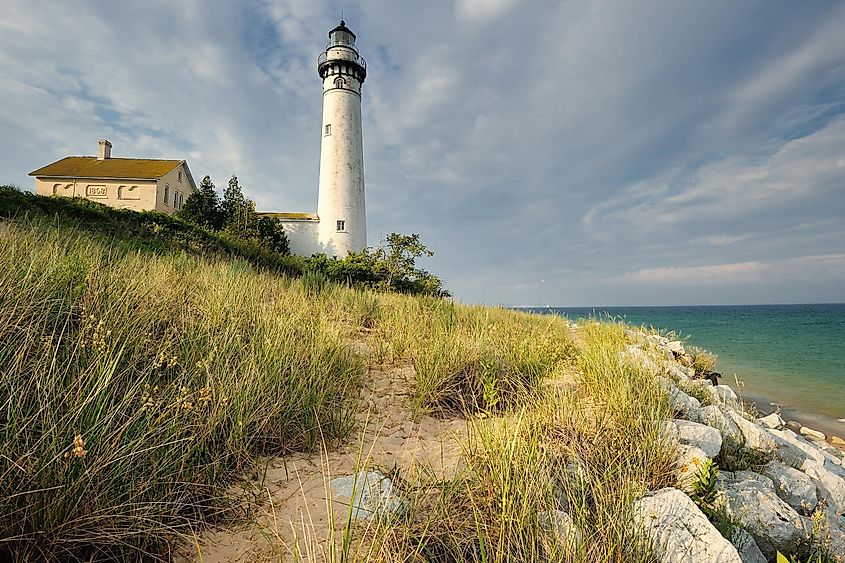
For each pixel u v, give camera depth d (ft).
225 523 9.08
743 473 13.98
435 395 16.72
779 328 136.87
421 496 9.75
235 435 11.08
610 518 8.42
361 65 105.09
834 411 39.19
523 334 26.20
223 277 24.68
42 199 45.21
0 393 9.32
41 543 7.20
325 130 103.81
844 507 15.05
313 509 9.65
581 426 12.63
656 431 12.54
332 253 99.60
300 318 21.03
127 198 96.53
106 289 16.43
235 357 15.03
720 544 8.95
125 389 10.93
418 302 35.96
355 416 15.07
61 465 7.88
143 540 7.98
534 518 8.37
